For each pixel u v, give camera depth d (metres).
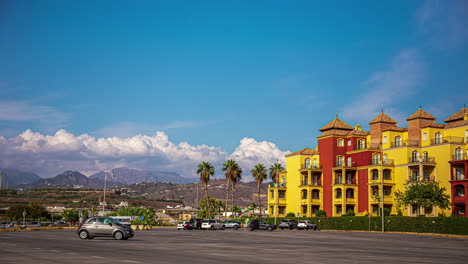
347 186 93.81
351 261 23.48
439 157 80.69
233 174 118.75
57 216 154.25
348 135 98.81
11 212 146.38
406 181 82.88
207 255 25.61
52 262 20.73
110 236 39.28
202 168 120.00
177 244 35.09
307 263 22.19
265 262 22.28
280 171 114.62
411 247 36.28
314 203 99.25
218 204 161.75
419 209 78.56
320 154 101.94
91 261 21.36
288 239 47.47
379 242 43.88
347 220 81.56
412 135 87.50
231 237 50.12
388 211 82.12
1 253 24.89
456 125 81.38
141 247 30.75
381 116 93.69
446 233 64.44
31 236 45.06
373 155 92.31
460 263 23.42
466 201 74.12
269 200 110.25
